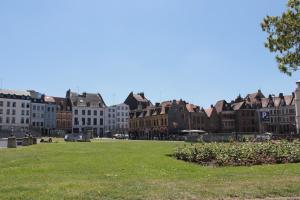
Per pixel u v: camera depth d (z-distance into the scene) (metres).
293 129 121.12
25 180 14.89
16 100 128.50
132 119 141.12
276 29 17.61
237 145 25.84
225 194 11.85
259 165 21.70
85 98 147.12
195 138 70.56
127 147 40.12
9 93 128.25
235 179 15.08
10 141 40.22
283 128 123.38
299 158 23.44
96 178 15.55
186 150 25.42
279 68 17.97
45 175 16.44
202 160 23.80
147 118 130.62
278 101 126.44
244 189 12.64
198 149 24.75
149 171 18.17
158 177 15.91
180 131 110.62
